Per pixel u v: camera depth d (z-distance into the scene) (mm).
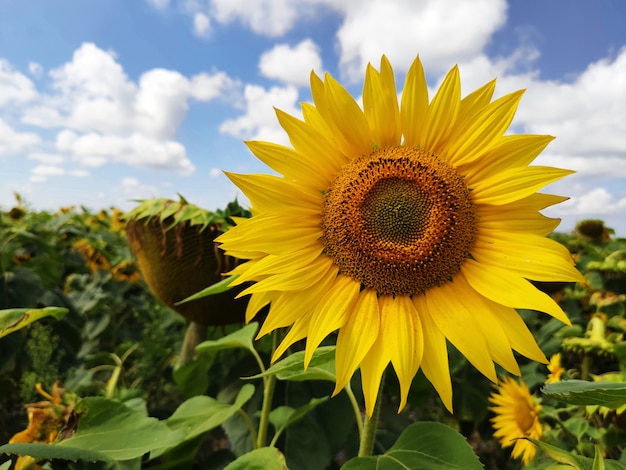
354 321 259
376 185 285
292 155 283
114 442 308
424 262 267
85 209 1720
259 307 283
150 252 477
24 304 725
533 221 271
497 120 278
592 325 495
